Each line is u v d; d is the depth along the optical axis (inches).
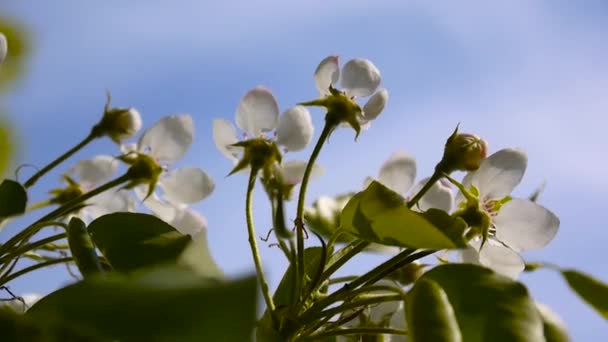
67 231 16.7
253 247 17.0
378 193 16.7
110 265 16.6
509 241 17.5
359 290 16.7
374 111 18.0
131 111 18.6
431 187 17.8
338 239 19.2
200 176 18.1
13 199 16.6
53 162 18.1
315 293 17.1
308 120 17.8
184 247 16.8
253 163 17.6
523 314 16.0
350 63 18.0
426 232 16.2
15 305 18.0
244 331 13.0
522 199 17.5
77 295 13.6
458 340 15.6
